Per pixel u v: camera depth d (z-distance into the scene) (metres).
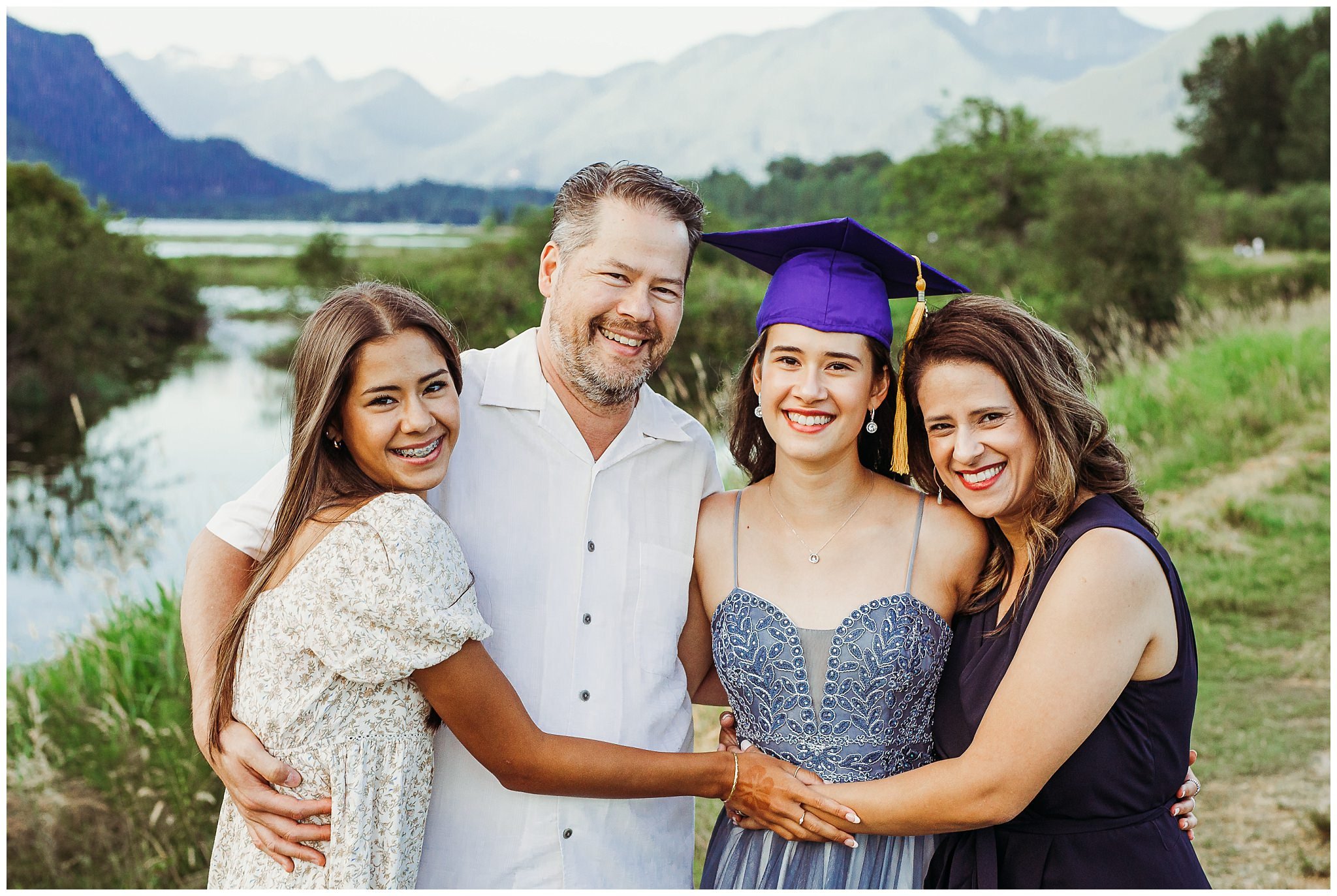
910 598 1.92
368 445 1.70
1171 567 1.73
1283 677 4.83
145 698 4.64
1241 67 31.08
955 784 1.72
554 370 2.01
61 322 19.62
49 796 4.10
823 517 2.01
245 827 1.71
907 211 26.08
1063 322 16.25
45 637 5.76
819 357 1.92
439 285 20.42
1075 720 1.66
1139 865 1.72
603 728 1.93
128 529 6.19
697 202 1.98
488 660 1.69
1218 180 29.48
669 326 1.95
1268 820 3.79
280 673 1.60
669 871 2.01
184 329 24.98
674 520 2.08
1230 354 9.14
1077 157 23.89
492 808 1.87
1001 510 1.80
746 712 1.99
